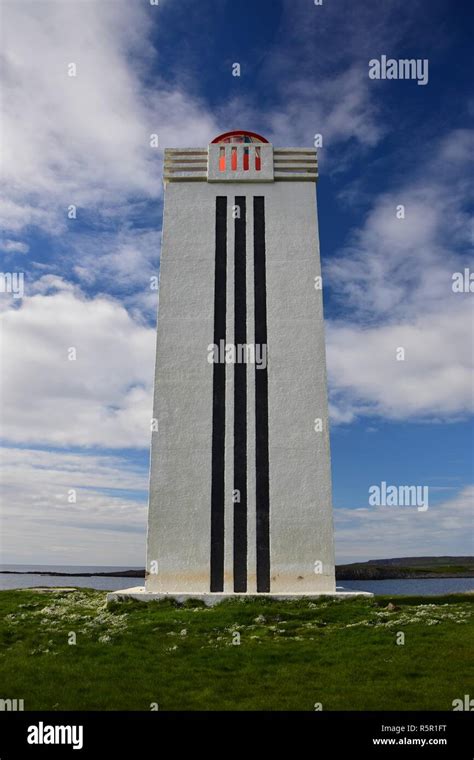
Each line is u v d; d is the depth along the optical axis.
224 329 34.28
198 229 36.25
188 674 16.83
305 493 31.52
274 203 36.75
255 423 32.69
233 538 30.81
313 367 33.62
